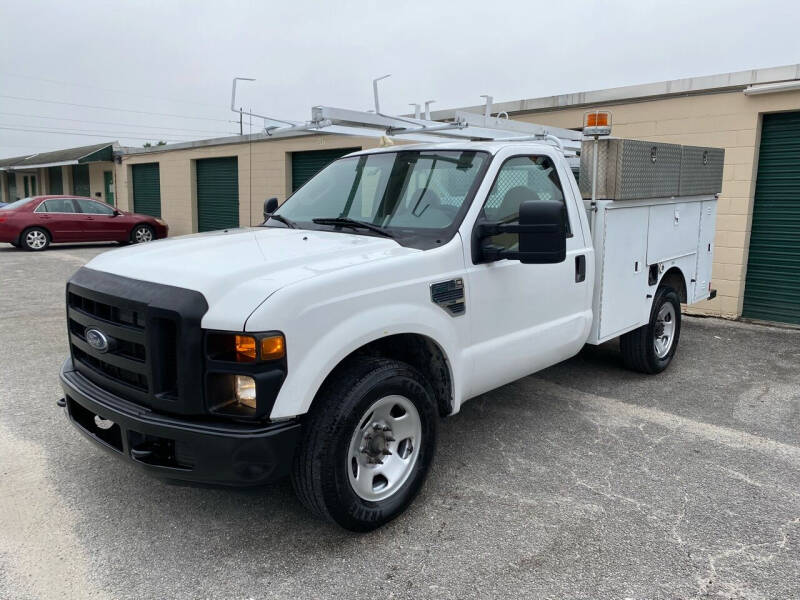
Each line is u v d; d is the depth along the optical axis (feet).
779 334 25.91
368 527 10.41
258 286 9.24
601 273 15.81
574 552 10.14
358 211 13.52
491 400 17.34
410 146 14.46
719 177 21.40
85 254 52.24
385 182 13.75
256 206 54.95
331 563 9.82
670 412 16.52
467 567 9.73
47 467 12.84
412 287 10.91
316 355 9.41
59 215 56.08
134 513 11.21
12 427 14.82
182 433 9.02
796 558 10.03
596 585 9.32
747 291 29.19
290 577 9.46
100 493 11.87
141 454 9.43
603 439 14.70
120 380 10.16
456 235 11.93
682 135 29.73
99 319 10.23
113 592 9.07
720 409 16.78
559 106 33.88
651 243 17.83
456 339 11.86
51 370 19.30
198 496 11.85
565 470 13.07
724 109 28.30
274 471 9.25
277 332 8.98
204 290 9.19
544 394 17.87
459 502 11.71
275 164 52.37
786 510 11.53
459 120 17.95
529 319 13.71
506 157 13.34
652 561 9.91
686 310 30.50
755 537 10.63
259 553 10.07
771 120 27.66
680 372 20.15
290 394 9.16
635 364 19.21
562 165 15.03
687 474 12.94
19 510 11.21
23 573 9.45
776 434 15.11
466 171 13.00
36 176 104.99
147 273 10.05
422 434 11.19
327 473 9.68
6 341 22.76
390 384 10.35
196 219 63.82
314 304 9.42
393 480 10.88
